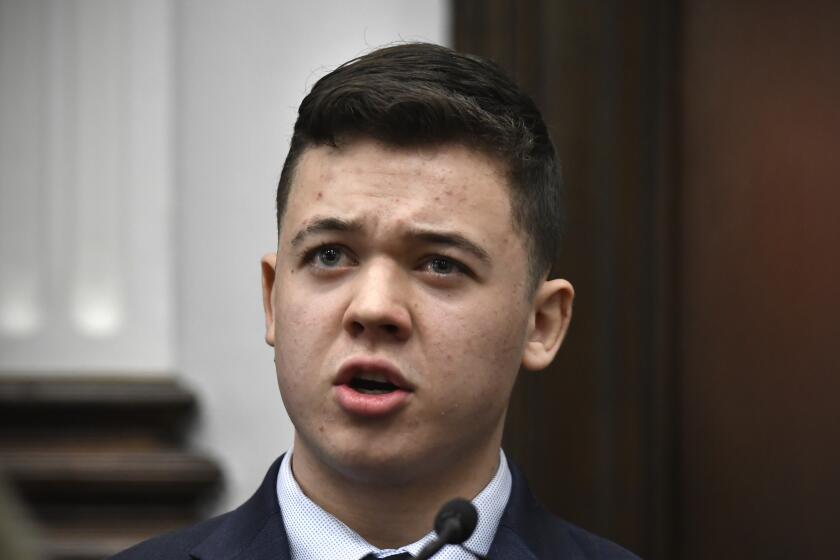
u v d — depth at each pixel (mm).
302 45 8227
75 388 8703
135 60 9055
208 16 8797
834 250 7184
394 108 3986
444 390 3953
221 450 8555
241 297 8391
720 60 7750
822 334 7250
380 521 4074
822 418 7227
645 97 7875
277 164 8195
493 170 4086
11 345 8922
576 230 7797
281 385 4102
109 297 9047
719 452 7742
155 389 8750
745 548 7590
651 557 7832
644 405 7840
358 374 3934
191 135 8914
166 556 4352
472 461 4129
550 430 7785
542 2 7852
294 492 4180
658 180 7875
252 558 4133
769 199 7512
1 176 8969
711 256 7781
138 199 9070
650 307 7859
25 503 8375
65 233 9008
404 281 3973
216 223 8664
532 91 7824
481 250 4008
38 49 9016
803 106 7363
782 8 7469
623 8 7875
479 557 4086
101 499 8445
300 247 4059
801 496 7336
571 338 7793
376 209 3961
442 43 7969
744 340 7637
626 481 7832
